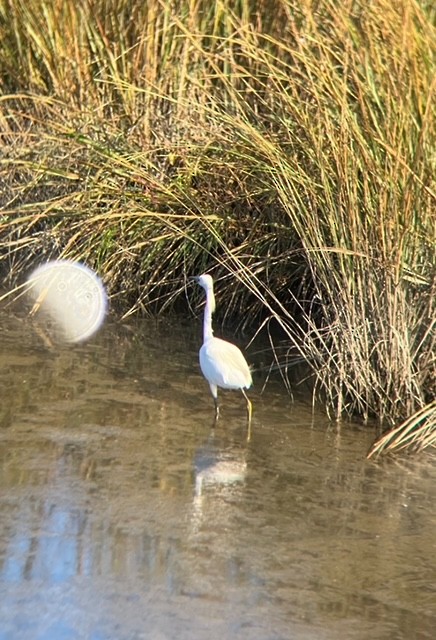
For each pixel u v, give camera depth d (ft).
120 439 33.53
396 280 35.83
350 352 37.11
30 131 53.72
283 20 50.19
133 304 49.80
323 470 32.42
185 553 26.08
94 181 47.80
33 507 27.84
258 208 46.29
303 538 27.61
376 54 38.40
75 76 53.31
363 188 37.52
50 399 36.76
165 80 50.90
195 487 30.22
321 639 22.72
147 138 48.96
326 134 39.24
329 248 36.91
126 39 53.06
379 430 36.17
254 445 34.06
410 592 25.27
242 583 24.85
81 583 24.11
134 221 47.93
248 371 35.73
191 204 47.39
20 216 52.54
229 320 48.39
